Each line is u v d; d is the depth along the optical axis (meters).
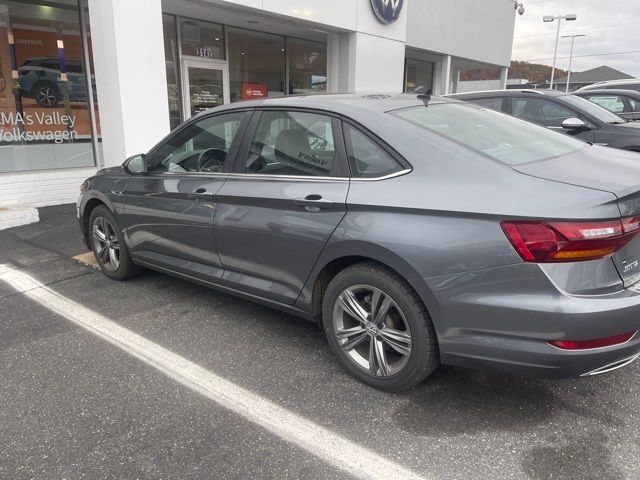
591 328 2.24
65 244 6.00
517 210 2.33
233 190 3.43
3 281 4.82
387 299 2.77
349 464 2.36
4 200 7.55
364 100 3.28
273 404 2.83
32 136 8.13
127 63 6.74
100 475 2.31
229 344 3.53
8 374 3.16
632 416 2.69
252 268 3.44
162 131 7.24
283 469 2.33
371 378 2.93
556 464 2.34
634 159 3.00
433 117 3.14
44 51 8.13
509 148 2.90
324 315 3.09
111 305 4.21
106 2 6.57
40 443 2.53
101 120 7.11
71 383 3.06
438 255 2.50
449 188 2.56
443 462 2.37
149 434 2.59
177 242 3.95
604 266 2.31
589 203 2.25
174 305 4.20
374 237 2.68
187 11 8.88
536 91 7.59
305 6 9.23
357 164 2.92
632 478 2.25
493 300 2.39
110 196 4.49
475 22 16.64
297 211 3.07
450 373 3.13
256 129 3.48
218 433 2.59
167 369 3.21
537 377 2.41
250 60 11.19
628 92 9.20
